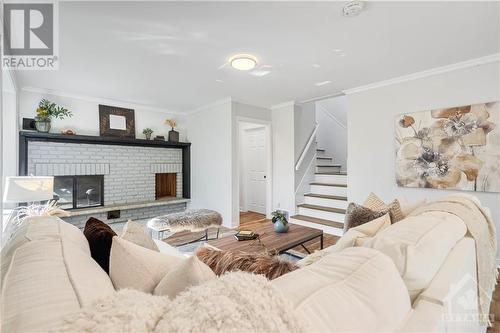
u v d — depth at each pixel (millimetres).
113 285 783
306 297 530
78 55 2623
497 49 2502
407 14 1922
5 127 3314
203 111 4992
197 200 5176
